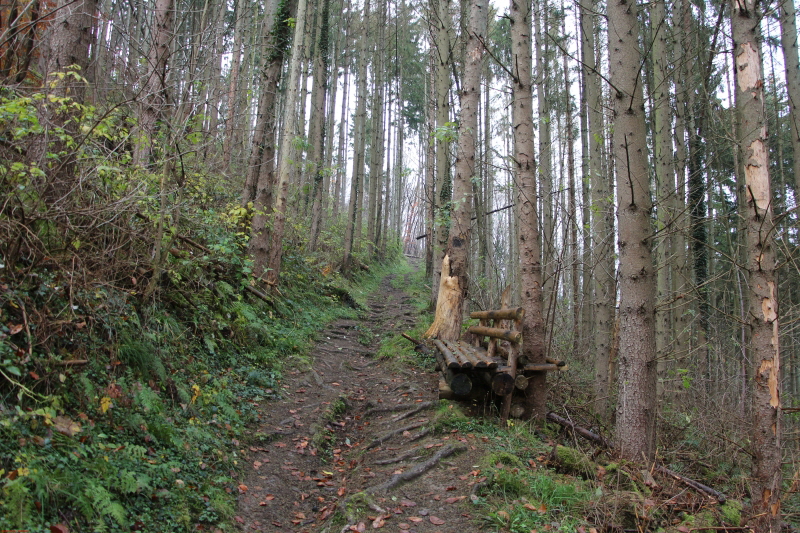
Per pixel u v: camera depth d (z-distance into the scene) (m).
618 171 5.10
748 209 3.77
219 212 8.49
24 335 3.38
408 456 4.76
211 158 8.22
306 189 14.65
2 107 3.36
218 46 8.98
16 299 3.45
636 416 5.04
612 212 7.72
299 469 4.64
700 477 5.75
